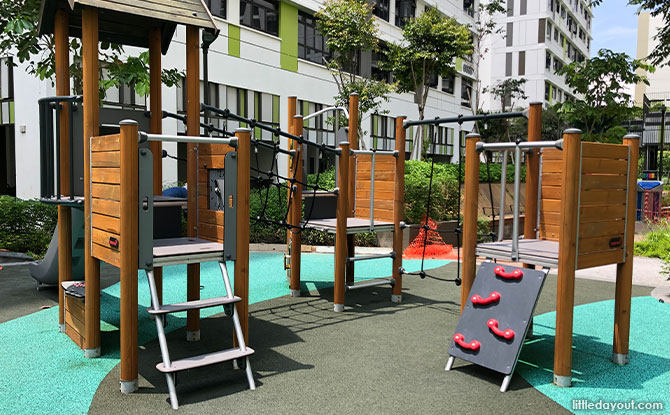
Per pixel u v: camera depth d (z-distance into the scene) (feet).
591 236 12.38
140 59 26.91
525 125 105.60
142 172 11.35
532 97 141.28
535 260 12.63
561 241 11.84
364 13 53.62
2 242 30.12
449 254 33.53
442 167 45.68
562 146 11.89
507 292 12.80
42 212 31.60
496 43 144.97
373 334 15.93
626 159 13.47
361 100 55.67
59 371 12.46
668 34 46.62
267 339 15.31
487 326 12.70
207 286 22.56
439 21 58.80
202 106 15.65
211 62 50.75
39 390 11.30
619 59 49.44
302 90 62.54
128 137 11.03
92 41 13.02
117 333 15.75
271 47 57.88
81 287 14.92
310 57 64.64
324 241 36.47
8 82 45.09
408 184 35.73
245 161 12.67
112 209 11.70
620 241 13.28
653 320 17.71
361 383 11.92
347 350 14.34
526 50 141.79
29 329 15.92
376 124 77.00
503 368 11.81
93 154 12.68
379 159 21.15
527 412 10.44
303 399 10.98
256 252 32.71
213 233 13.89
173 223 15.29
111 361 13.20
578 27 171.32
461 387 11.76
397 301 20.49
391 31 79.56
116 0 13.37
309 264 29.09
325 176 42.39
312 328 16.56
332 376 12.35
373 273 27.09
